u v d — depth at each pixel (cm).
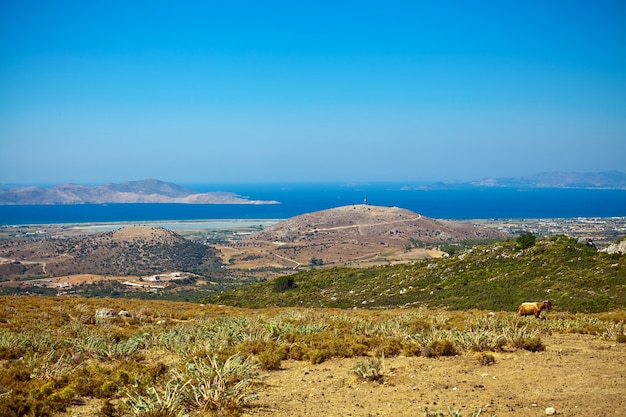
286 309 3834
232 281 17400
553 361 1343
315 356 1441
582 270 4553
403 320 2314
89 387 1170
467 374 1225
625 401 966
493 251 6116
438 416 855
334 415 952
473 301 4441
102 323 2608
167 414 944
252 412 984
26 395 1135
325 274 8219
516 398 1012
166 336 1831
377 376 1216
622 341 1664
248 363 1215
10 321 2467
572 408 936
